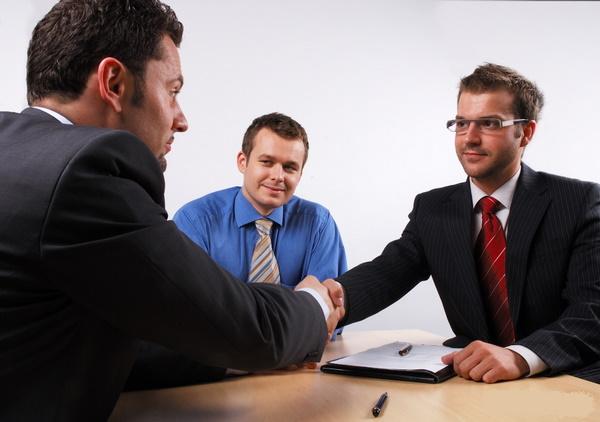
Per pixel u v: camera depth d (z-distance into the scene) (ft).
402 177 10.81
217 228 6.15
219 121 9.71
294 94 10.16
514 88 4.67
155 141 2.51
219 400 2.72
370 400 2.70
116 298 1.89
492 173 4.75
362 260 10.57
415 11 10.82
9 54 8.49
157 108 2.44
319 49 10.28
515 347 3.30
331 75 10.37
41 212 1.80
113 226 1.86
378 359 3.39
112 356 2.09
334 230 6.47
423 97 10.92
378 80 10.64
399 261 5.07
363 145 10.57
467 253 4.76
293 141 5.82
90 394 2.00
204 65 9.60
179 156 9.49
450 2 10.98
